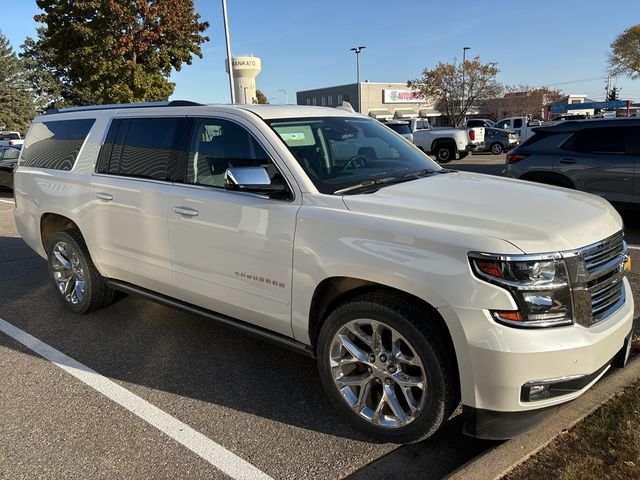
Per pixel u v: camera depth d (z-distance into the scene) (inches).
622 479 98.5
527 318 97.6
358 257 112.6
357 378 121.0
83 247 191.3
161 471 111.4
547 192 130.8
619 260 113.7
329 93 2847.0
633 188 289.1
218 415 131.8
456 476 101.3
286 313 129.8
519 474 101.6
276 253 128.1
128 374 153.9
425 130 935.7
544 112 2691.9
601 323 105.7
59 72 2378.2
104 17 875.4
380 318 111.5
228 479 108.6
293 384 146.7
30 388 146.9
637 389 126.6
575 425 115.3
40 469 112.9
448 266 101.3
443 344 105.7
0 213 452.1
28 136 221.6
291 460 114.0
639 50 2135.8
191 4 997.8
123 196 167.2
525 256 97.1
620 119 296.4
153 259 162.1
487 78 1769.2
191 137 154.2
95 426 128.0
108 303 203.2
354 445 118.5
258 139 138.4
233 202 136.9
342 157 146.2
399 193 126.0
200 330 184.7
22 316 201.9
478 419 104.2
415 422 111.0
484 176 154.5
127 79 931.3
